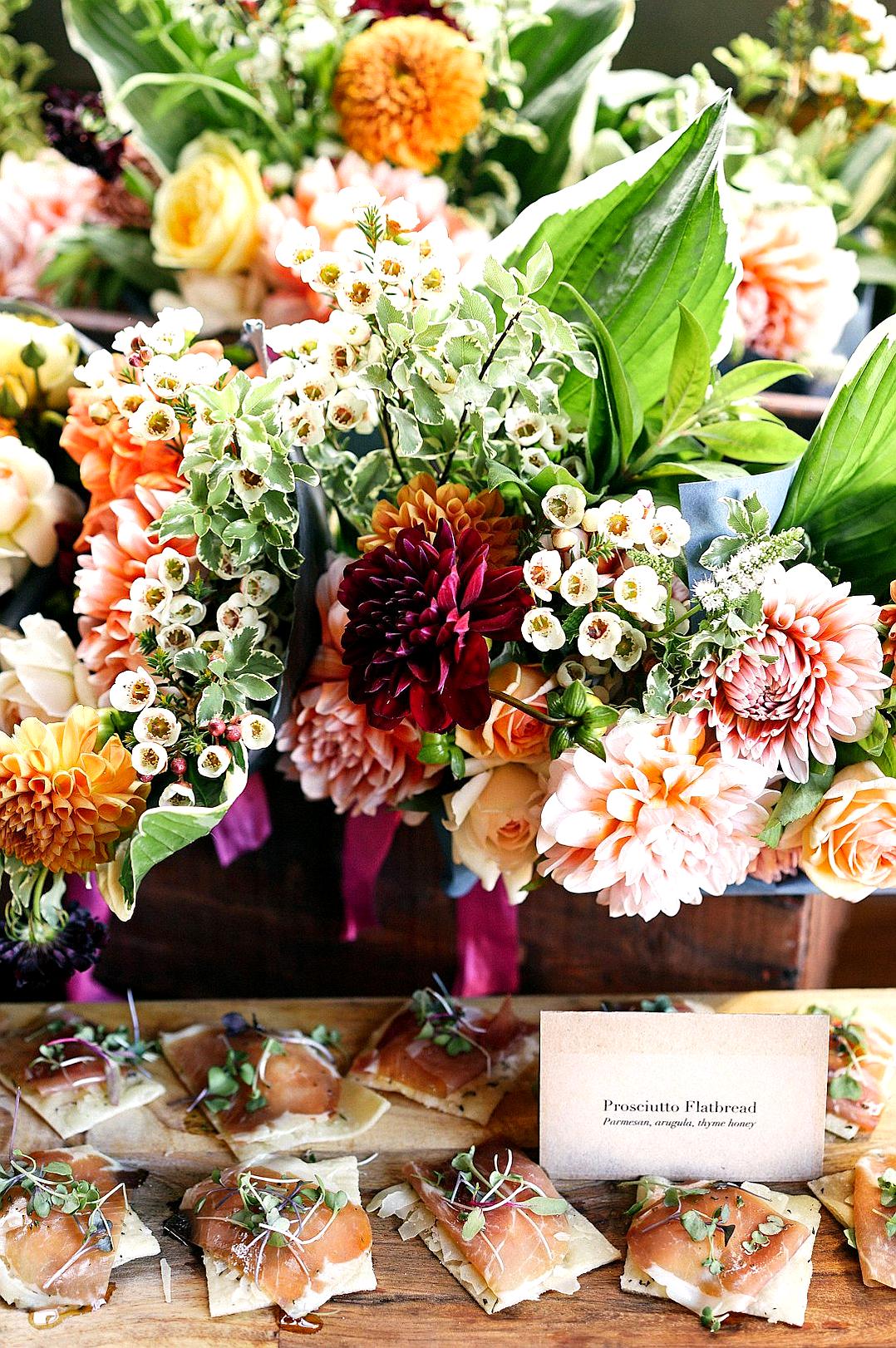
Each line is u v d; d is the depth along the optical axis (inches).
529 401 21.3
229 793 21.7
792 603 21.5
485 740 22.4
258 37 34.5
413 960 34.8
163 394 21.1
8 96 42.9
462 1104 28.1
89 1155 26.4
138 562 22.7
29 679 23.5
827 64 36.5
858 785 22.1
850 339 40.3
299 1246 23.8
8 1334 22.7
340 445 27.3
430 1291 23.8
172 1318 23.1
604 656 21.1
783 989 32.6
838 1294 23.6
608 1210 25.6
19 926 25.7
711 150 22.7
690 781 21.4
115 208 39.2
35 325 25.5
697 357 22.6
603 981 33.8
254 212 33.7
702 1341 22.8
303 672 25.0
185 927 34.9
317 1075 28.5
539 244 23.9
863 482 23.7
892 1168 26.0
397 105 32.4
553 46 36.3
